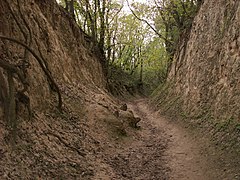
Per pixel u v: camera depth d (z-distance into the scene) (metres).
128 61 50.62
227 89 13.33
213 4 19.03
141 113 26.05
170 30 32.41
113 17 29.94
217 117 13.16
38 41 13.20
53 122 10.83
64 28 19.56
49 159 8.30
